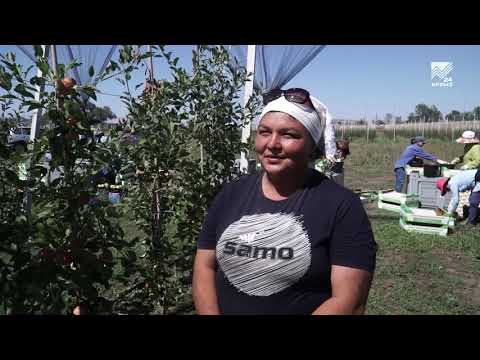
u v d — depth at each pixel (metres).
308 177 1.60
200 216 3.89
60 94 2.23
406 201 8.00
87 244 2.36
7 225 2.08
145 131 3.32
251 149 4.54
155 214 3.60
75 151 2.31
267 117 1.55
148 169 3.44
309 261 1.47
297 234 1.49
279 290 1.49
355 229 1.47
